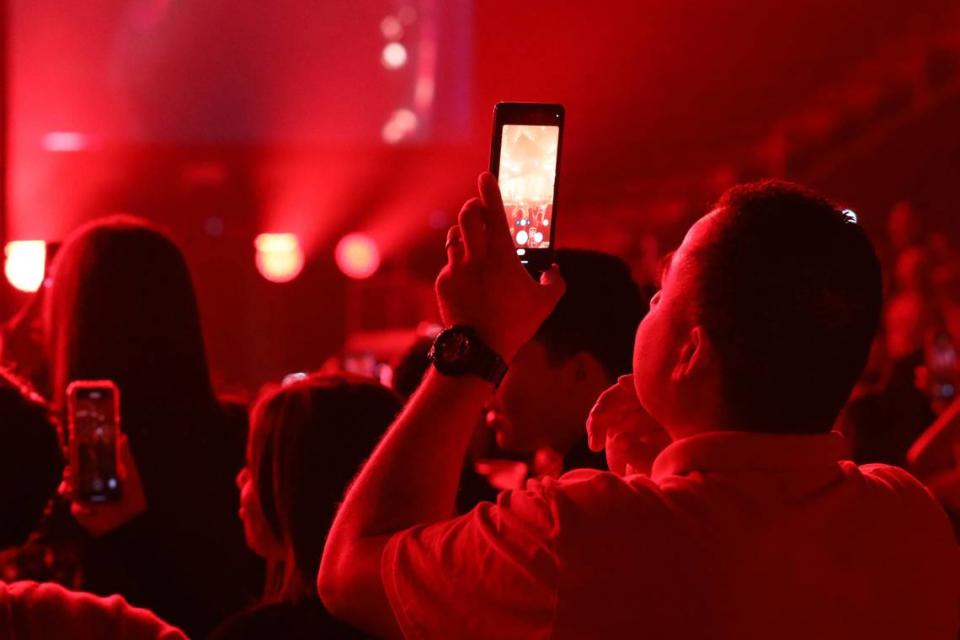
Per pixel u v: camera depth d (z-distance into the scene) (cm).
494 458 514
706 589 260
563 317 418
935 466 670
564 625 258
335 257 3103
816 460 277
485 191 289
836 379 274
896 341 1205
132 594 520
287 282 3041
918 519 290
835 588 270
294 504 410
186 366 555
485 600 265
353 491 291
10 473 314
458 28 2992
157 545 526
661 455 282
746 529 265
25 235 3030
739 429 275
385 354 2055
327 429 415
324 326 3045
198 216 3072
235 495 552
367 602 279
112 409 492
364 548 281
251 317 2998
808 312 265
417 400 292
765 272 265
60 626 306
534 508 268
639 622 258
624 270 436
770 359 268
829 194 2473
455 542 272
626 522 262
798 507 271
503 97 2964
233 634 380
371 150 3069
